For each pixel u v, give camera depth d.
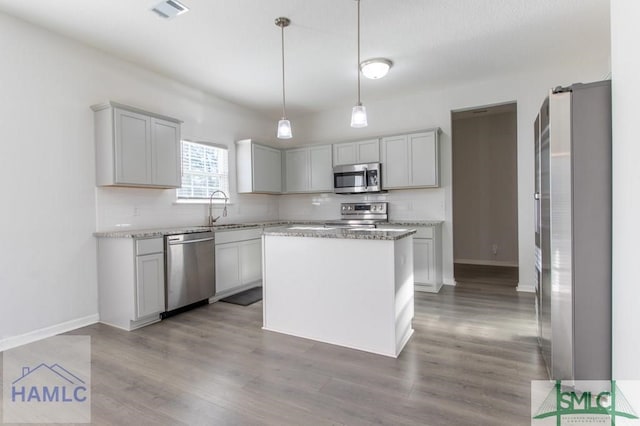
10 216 2.66
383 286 2.41
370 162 4.77
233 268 4.07
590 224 1.81
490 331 2.82
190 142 4.28
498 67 3.85
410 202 4.80
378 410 1.76
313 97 4.80
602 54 3.55
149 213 3.73
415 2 2.60
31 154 2.78
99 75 3.27
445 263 4.54
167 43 3.16
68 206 3.02
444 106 4.55
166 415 1.75
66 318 2.99
